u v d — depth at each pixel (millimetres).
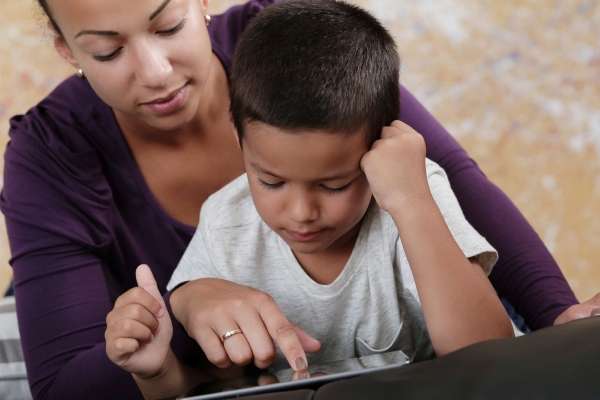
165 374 1154
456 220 1273
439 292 1140
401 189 1153
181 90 1349
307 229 1160
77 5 1251
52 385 1350
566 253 3271
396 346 1345
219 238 1370
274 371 1128
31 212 1466
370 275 1309
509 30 3584
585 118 3457
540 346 689
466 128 3479
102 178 1517
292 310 1355
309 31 1151
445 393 677
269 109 1094
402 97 1621
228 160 1591
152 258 1587
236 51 1190
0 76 3529
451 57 3562
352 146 1128
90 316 1404
